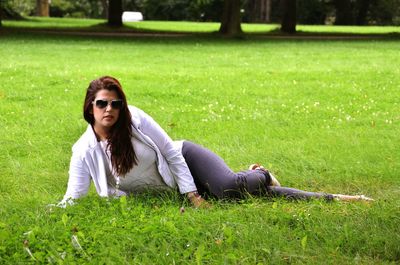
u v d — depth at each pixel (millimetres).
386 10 50781
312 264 3773
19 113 9727
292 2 31688
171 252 3881
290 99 11148
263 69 15328
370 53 20156
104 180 4812
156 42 24047
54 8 53094
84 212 4535
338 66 16078
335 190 5906
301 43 24812
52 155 7375
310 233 4242
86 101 4719
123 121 4719
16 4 50531
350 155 7078
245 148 7508
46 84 12297
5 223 4410
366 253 3996
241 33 28859
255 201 4895
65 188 6039
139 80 13039
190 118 9492
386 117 9664
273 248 3996
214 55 19172
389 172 6344
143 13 53844
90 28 31609
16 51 18844
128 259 3861
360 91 11977
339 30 36656
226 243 4035
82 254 3885
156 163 4914
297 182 6090
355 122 9250
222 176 4984
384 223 4398
